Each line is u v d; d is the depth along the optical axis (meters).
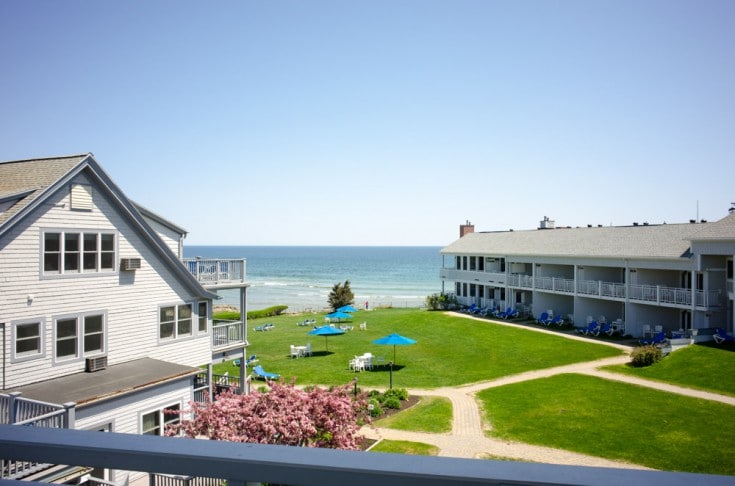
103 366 18.22
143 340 19.91
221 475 1.54
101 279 18.42
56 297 17.05
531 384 26.16
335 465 1.45
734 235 27.78
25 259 16.23
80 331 17.78
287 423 13.20
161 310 20.67
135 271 19.61
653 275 35.56
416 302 83.94
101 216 18.44
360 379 29.09
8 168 19.70
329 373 30.88
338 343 41.44
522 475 1.37
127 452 1.60
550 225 51.91
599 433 19.11
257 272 167.88
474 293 54.16
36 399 14.91
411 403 24.02
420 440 19.00
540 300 44.38
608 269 40.38
